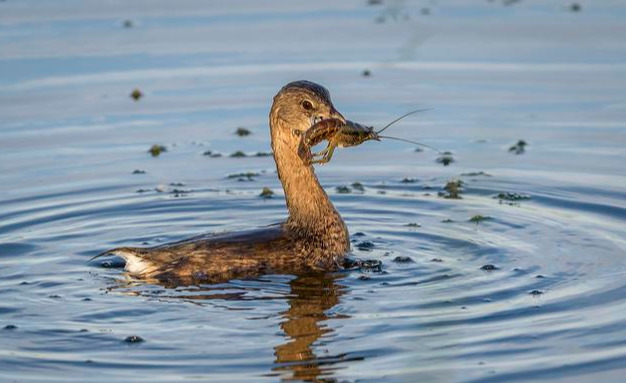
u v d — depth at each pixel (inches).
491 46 895.1
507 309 475.5
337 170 698.8
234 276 521.7
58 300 494.6
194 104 797.2
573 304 480.1
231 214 626.2
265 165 706.8
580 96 791.1
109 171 689.0
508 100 789.2
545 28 932.0
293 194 551.5
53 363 434.3
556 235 572.4
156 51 888.9
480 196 642.8
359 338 451.8
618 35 906.1
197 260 520.1
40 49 886.4
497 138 731.4
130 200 642.8
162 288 508.1
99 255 527.5
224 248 526.0
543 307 477.1
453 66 854.5
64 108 787.4
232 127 762.2
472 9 994.1
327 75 833.5
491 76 832.3
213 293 501.7
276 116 562.3
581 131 735.1
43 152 717.3
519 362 427.2
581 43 890.7
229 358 436.8
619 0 1002.1
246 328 463.5
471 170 685.9
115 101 800.3
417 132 745.6
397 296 495.2
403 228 594.9
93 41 908.0
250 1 1032.8
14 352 443.2
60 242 577.0
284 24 956.6
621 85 807.1
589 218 597.9
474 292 497.0
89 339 454.3
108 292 503.5
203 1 1029.8
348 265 537.6
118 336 457.1
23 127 755.4
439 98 794.2
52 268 536.1
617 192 635.5
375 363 430.3
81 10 994.7
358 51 887.1
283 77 832.9
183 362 433.7
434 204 633.0
